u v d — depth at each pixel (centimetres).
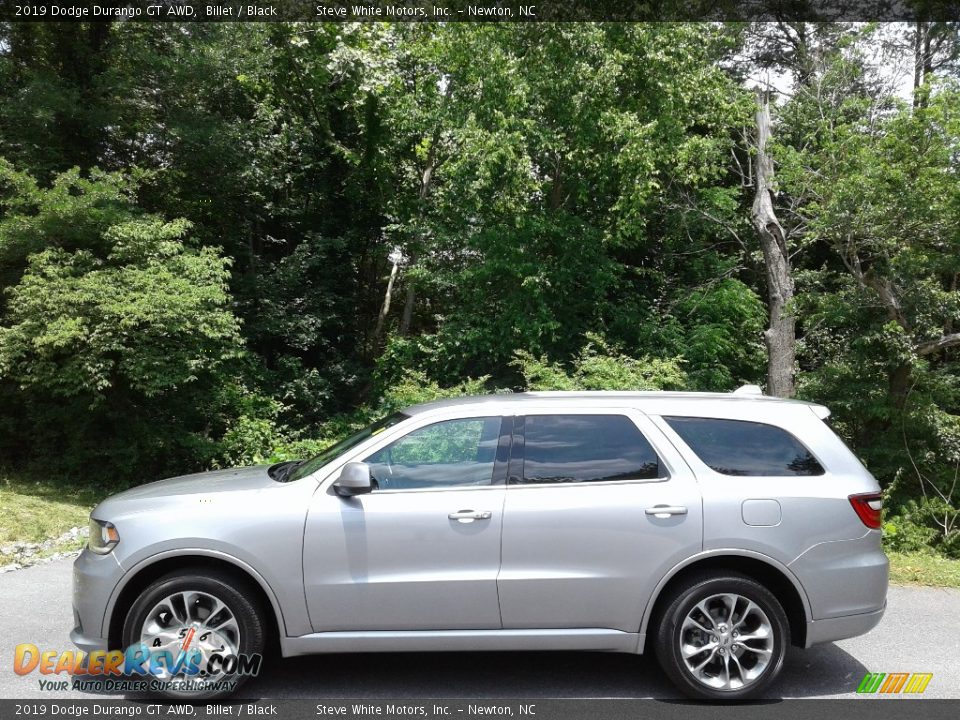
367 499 432
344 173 2142
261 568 421
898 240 1255
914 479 1353
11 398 1287
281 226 2180
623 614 429
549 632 429
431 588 424
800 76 1767
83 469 1326
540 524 430
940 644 546
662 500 434
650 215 1733
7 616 573
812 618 434
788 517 436
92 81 1499
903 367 1370
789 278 1504
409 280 1973
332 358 2114
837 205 1234
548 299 1622
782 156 1410
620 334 1702
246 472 506
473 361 1703
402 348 1775
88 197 1234
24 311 1140
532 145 1566
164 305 1152
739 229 1869
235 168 1762
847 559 440
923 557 944
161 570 438
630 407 462
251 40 1611
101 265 1248
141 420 1320
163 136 1622
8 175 1231
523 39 1559
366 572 425
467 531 428
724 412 464
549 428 455
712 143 1608
